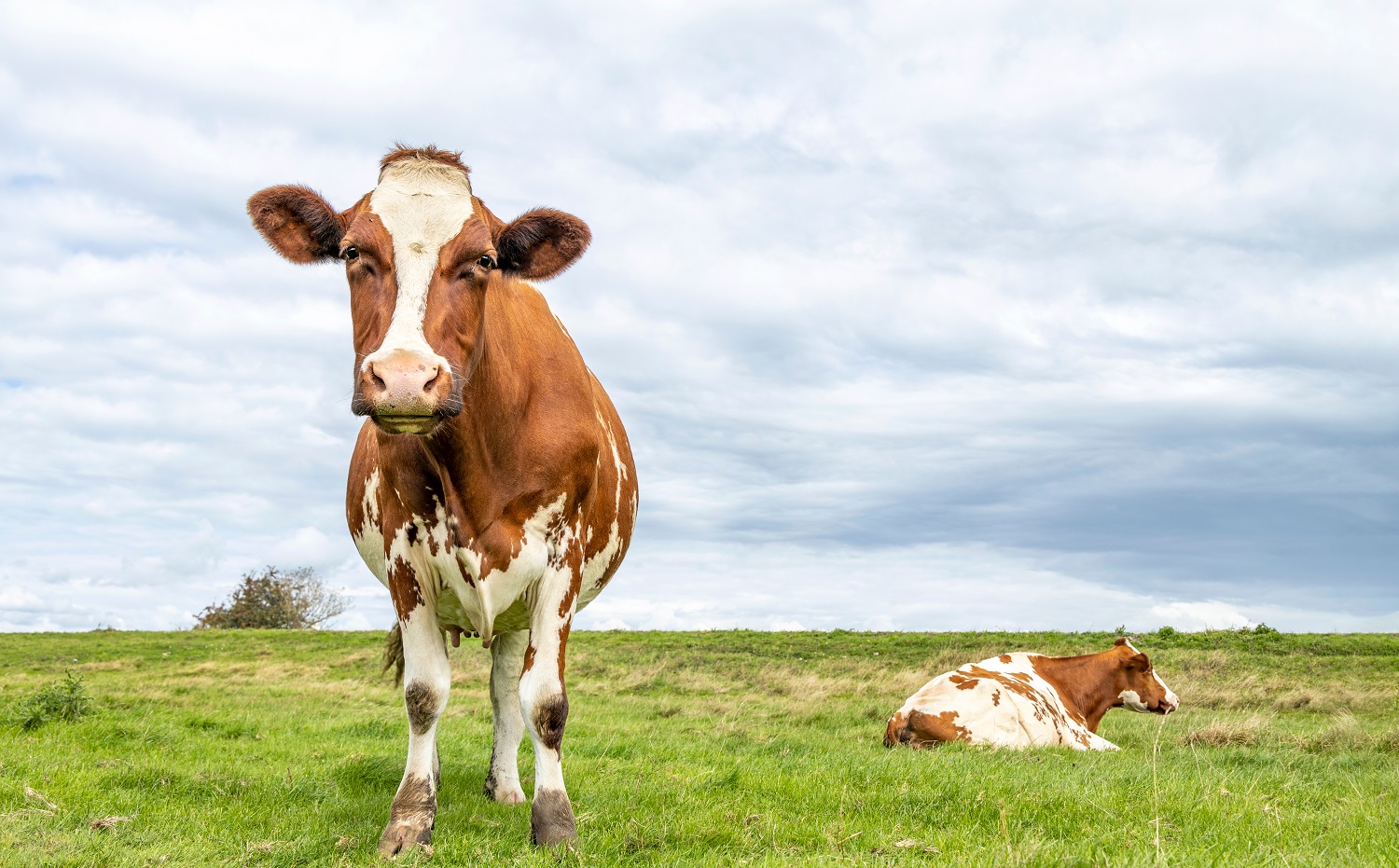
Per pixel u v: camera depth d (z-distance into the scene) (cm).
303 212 523
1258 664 1966
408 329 441
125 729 946
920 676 1795
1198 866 421
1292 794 632
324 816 579
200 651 2775
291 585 5481
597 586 683
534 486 537
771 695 1656
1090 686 1111
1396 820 523
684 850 491
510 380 525
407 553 537
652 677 1870
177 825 551
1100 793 605
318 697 1589
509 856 493
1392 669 1877
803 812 587
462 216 473
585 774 739
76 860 457
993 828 535
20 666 2402
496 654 675
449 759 828
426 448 502
